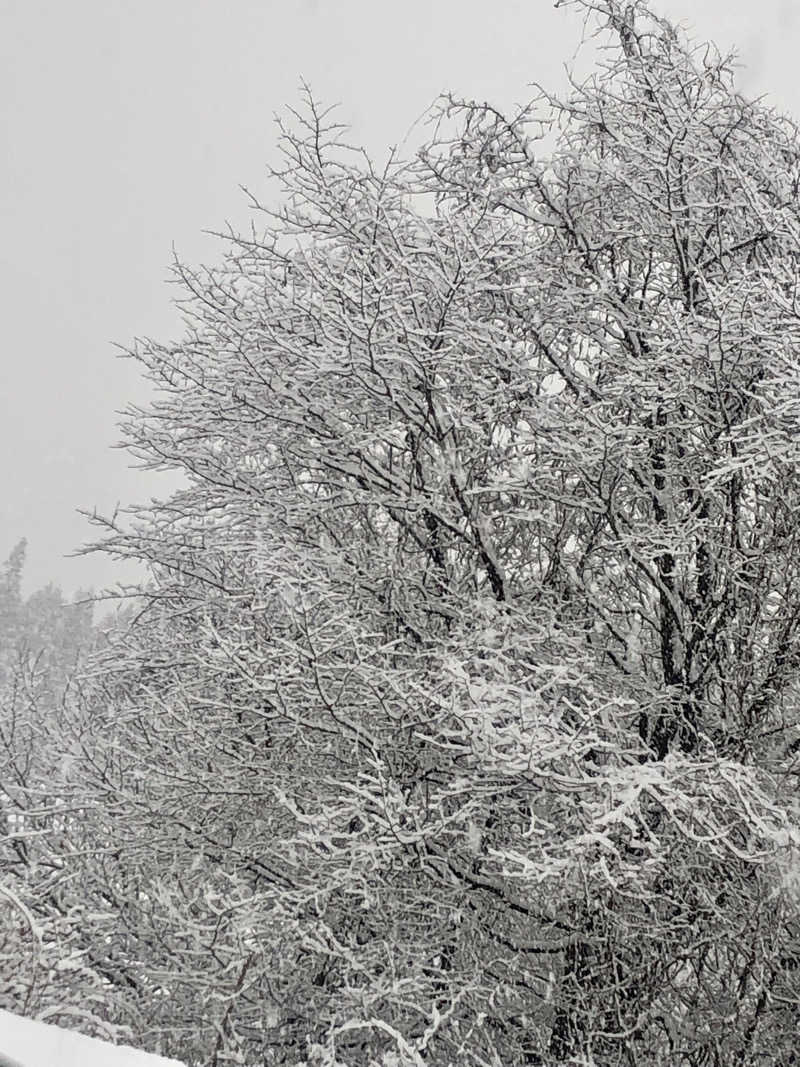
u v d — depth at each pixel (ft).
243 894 16.88
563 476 20.81
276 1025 17.39
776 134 21.83
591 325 21.44
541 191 21.76
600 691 18.04
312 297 21.13
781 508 18.29
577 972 16.72
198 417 21.40
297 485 21.68
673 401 18.89
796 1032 15.83
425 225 21.26
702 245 21.01
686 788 14.96
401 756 18.45
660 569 19.75
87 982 15.52
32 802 22.08
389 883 16.99
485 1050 16.96
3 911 13.58
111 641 24.66
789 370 16.37
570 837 15.66
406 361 18.86
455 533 20.35
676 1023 16.30
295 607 17.25
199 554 22.48
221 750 18.35
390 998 14.65
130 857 19.19
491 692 14.76
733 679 18.33
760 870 14.94
